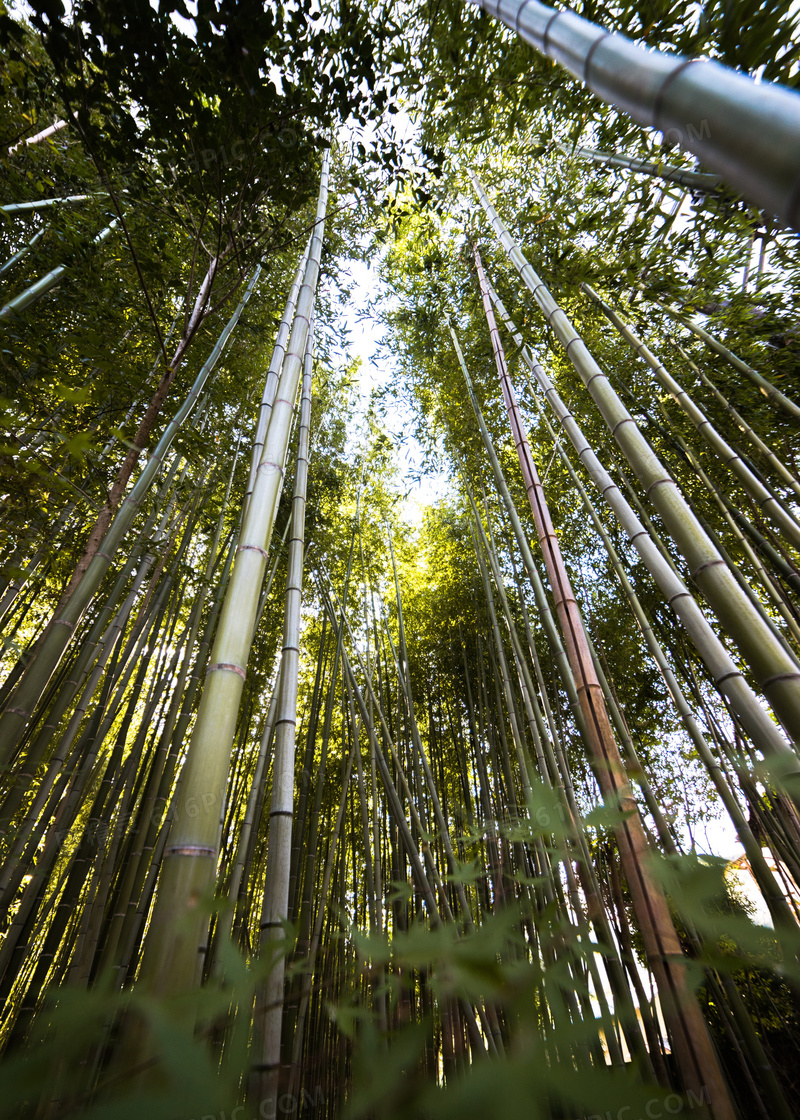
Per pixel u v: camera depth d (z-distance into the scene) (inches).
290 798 68.9
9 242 117.6
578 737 189.0
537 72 103.4
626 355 163.6
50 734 103.8
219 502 166.4
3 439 54.8
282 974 40.7
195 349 123.6
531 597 215.5
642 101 36.9
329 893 147.2
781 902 63.4
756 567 132.6
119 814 135.1
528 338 130.6
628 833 39.1
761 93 28.1
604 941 36.7
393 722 206.1
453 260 180.9
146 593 154.5
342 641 179.0
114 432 53.5
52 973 144.3
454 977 19.5
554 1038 17.4
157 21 69.3
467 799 180.5
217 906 24.3
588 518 199.6
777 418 140.9
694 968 20.0
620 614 190.7
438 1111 15.2
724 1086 29.5
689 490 162.2
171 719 142.9
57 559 98.0
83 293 98.7
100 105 77.7
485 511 203.0
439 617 234.8
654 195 113.2
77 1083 17.2
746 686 55.9
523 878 32.5
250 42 71.3
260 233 100.8
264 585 177.9
